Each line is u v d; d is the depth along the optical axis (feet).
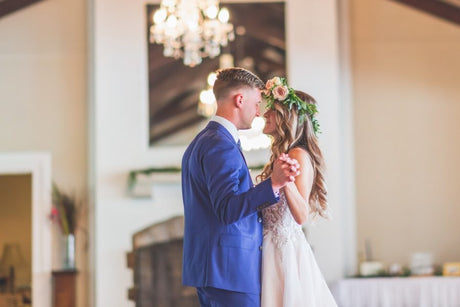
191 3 26.61
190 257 12.94
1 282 45.29
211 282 12.53
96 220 32.24
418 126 34.12
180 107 32.71
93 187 33.55
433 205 33.96
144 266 32.14
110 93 32.60
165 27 26.84
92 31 33.88
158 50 32.76
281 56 32.68
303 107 13.80
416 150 34.09
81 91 33.91
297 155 13.53
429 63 34.22
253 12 32.76
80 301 33.09
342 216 33.53
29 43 33.99
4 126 33.83
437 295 30.25
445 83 34.14
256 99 13.20
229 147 12.57
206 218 12.75
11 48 33.96
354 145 33.99
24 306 44.37
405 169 34.04
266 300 13.09
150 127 32.65
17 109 33.86
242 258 12.71
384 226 33.83
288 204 12.99
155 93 32.68
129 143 32.55
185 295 32.14
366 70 34.14
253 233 12.98
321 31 32.86
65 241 33.01
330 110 32.71
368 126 34.04
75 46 34.01
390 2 34.24
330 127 32.68
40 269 33.09
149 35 32.78
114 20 32.78
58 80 33.91
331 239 32.37
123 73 32.71
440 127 34.09
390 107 34.09
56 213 33.04
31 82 33.96
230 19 32.68
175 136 32.60
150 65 32.71
